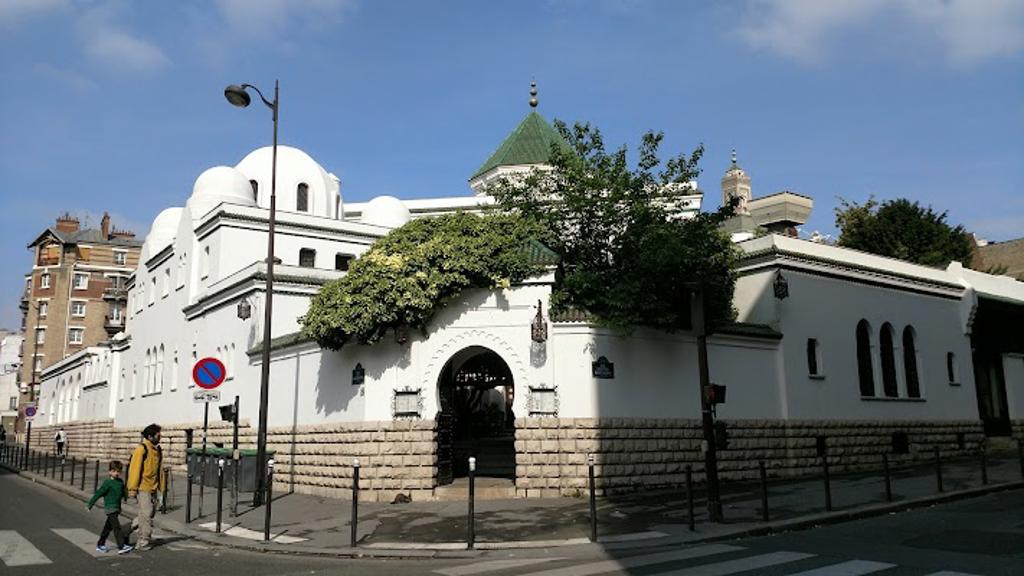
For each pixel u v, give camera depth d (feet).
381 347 60.75
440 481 59.16
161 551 40.01
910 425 86.07
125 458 130.52
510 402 110.01
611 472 57.47
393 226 121.70
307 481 66.74
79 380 185.16
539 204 67.77
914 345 90.99
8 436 291.79
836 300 81.41
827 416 76.48
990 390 103.55
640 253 59.88
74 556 37.99
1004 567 29.78
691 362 65.36
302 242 109.29
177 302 114.32
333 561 36.83
